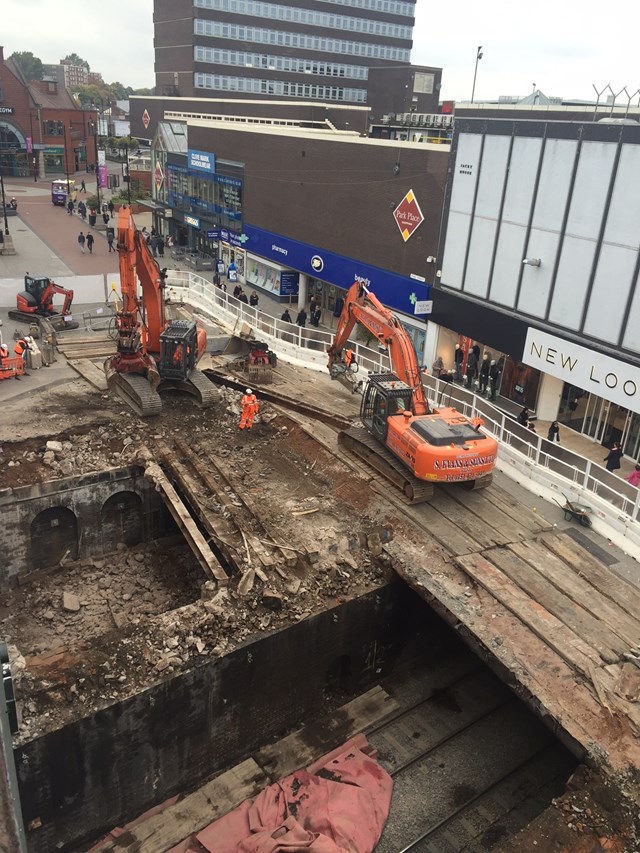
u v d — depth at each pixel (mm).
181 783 14781
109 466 21156
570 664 14312
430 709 16781
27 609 19328
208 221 55750
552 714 13109
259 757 15398
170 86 89188
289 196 44188
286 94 88812
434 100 85062
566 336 26688
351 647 16750
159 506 22297
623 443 26578
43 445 21938
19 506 19766
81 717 12688
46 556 20938
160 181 65000
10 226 61500
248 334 32562
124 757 13602
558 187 25938
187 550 22062
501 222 28812
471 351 32031
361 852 12992
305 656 15820
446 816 14047
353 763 15008
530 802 14469
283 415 25500
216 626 14945
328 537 18203
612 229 24172
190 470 21484
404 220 34719
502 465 23031
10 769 5988
